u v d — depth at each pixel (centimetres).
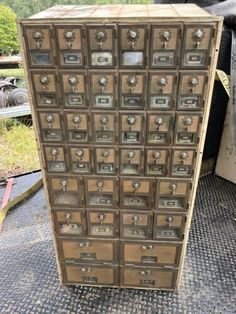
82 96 92
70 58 86
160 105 92
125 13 90
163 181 107
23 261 156
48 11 99
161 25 80
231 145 212
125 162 104
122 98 92
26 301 135
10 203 197
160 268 129
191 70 86
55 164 106
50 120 97
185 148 99
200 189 217
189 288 140
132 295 137
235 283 143
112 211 115
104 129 97
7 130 291
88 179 109
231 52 162
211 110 198
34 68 89
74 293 138
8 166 245
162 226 117
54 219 119
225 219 188
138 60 85
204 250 162
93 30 82
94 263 131
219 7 169
